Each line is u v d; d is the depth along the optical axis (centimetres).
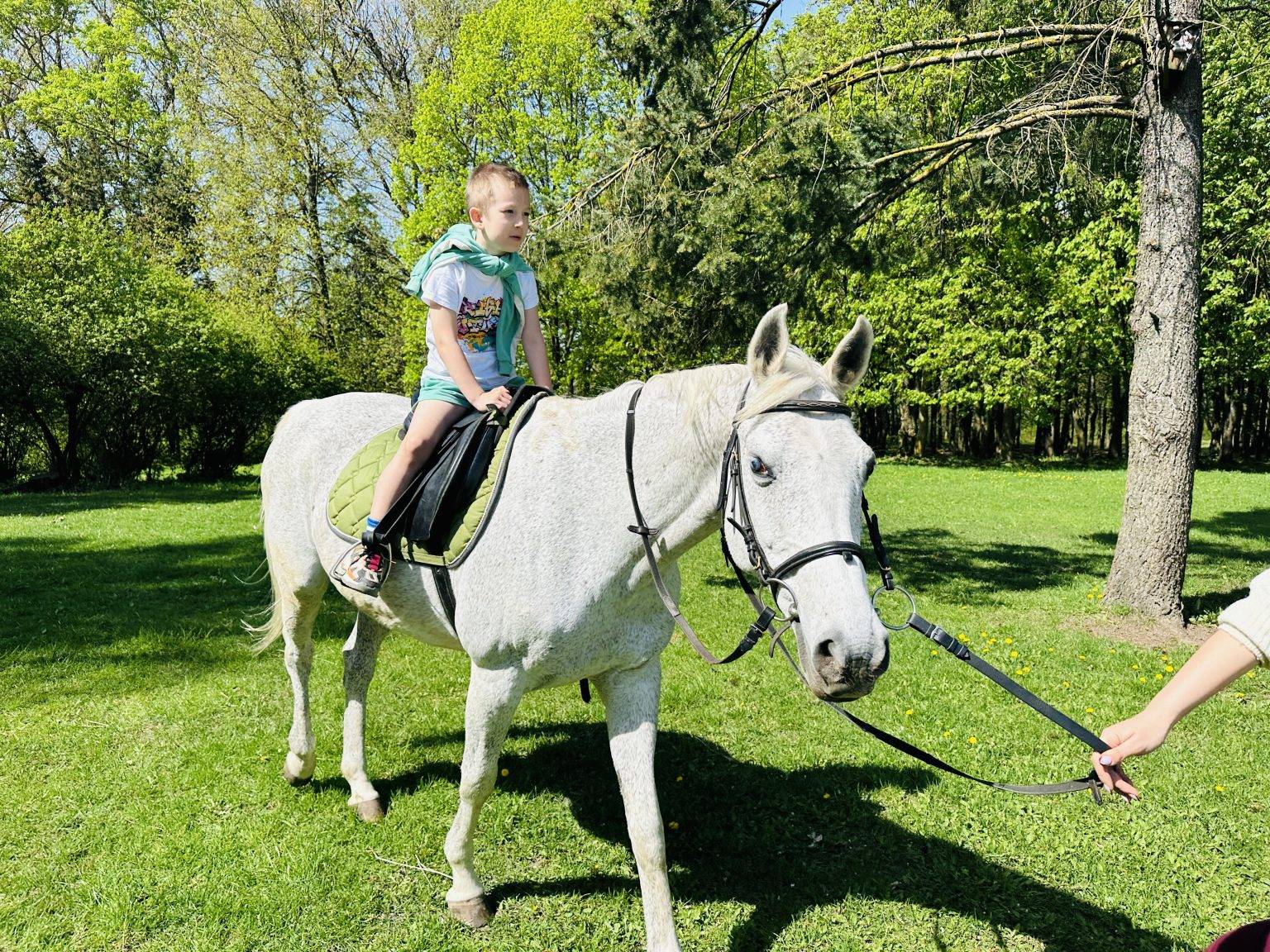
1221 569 894
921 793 364
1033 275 1983
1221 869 308
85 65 2550
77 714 449
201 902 281
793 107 668
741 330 737
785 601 197
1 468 1816
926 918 279
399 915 281
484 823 335
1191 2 587
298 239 2206
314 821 334
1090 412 2914
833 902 287
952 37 640
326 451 327
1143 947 265
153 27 2562
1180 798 360
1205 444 3828
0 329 1589
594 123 1680
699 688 498
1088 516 1320
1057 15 692
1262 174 1488
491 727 254
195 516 1234
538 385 293
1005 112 692
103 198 2520
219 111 2114
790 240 698
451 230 271
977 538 1117
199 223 2356
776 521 195
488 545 247
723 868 308
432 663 548
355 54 2123
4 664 529
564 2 1633
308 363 2138
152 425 1880
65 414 1828
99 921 269
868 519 203
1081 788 182
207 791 358
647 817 243
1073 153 671
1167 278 611
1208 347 1869
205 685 495
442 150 1720
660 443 229
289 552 338
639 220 690
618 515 235
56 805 343
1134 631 623
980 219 1788
